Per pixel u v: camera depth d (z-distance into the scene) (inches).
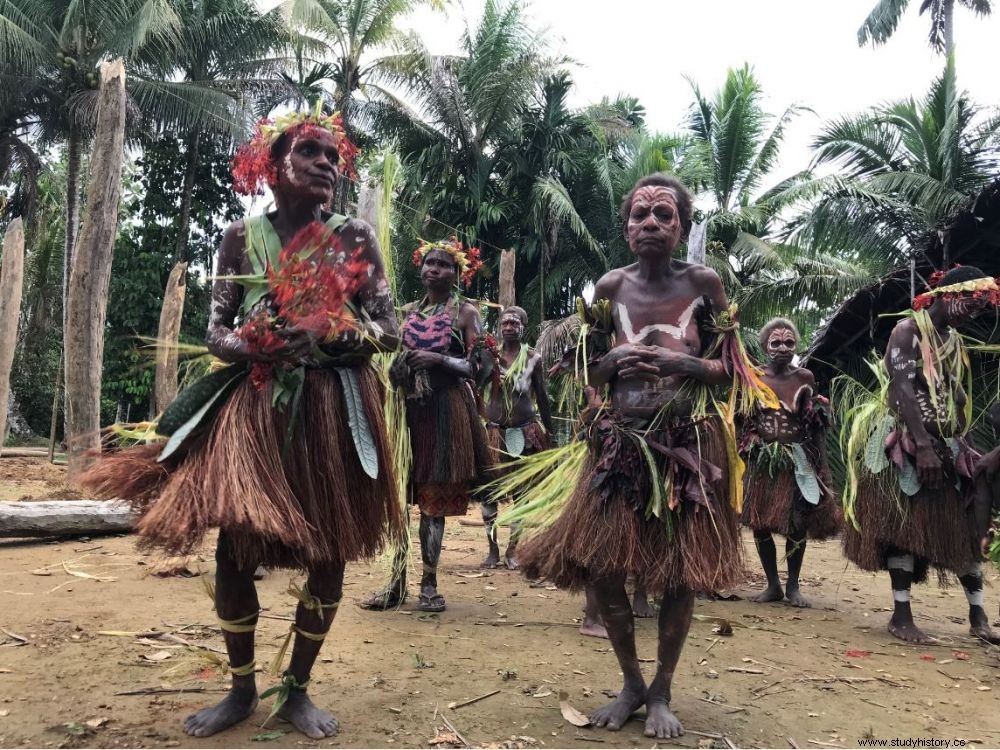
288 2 714.2
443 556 243.1
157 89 649.0
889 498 165.8
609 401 112.1
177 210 772.0
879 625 177.8
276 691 96.9
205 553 199.5
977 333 258.2
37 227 794.8
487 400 222.1
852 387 268.1
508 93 709.9
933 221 602.5
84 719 96.9
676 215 111.7
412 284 661.9
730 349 108.3
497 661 131.3
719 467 105.3
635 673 107.3
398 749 93.0
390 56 729.6
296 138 98.7
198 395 91.7
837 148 689.0
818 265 679.1
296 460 91.8
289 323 90.2
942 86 642.2
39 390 840.9
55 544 214.8
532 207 721.0
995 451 155.4
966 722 113.7
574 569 106.4
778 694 122.6
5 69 630.5
